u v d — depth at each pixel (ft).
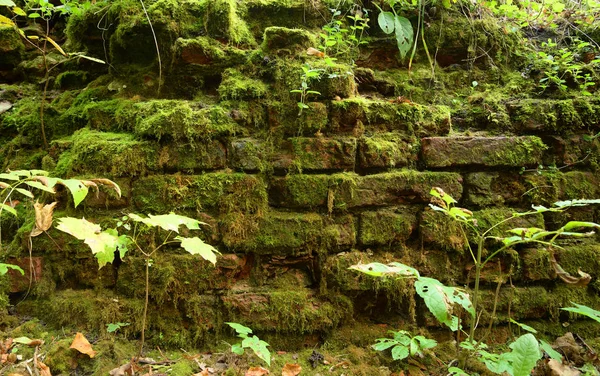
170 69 6.71
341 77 6.32
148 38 6.81
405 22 6.82
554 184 6.46
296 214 6.09
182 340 5.66
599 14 8.43
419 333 5.96
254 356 5.49
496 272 6.23
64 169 6.04
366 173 6.30
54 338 5.36
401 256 6.21
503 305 6.14
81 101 7.11
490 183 6.39
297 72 6.28
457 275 6.25
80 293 5.78
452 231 6.19
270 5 7.29
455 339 6.01
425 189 6.23
